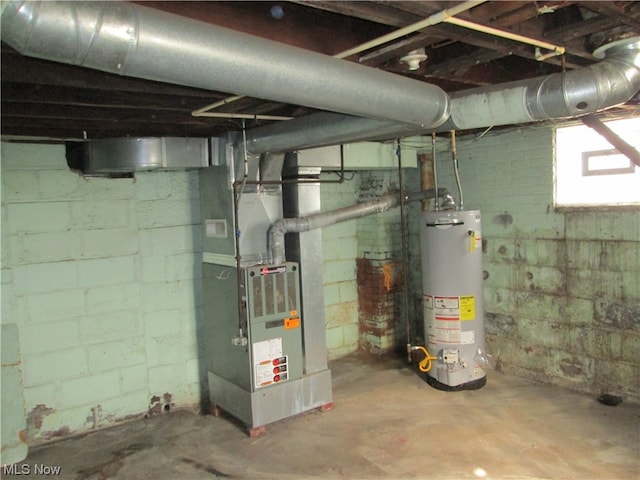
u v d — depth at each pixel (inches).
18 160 122.8
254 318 125.9
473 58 76.5
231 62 52.7
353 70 64.3
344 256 191.0
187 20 50.1
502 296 161.5
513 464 108.6
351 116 90.4
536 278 151.9
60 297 129.8
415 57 72.8
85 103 86.1
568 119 133.6
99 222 134.8
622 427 121.7
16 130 112.8
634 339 132.2
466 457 112.4
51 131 116.4
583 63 83.8
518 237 155.3
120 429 136.3
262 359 127.7
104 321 136.6
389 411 139.2
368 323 191.3
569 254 143.5
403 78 72.5
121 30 45.4
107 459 120.3
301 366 135.5
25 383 125.7
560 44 70.8
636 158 102.5
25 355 125.4
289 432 130.1
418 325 190.1
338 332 190.2
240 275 125.4
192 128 124.1
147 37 47.0
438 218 148.3
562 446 114.7
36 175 125.3
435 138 163.9
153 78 51.4
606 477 102.0
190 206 149.6
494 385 153.1
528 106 78.0
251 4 62.9
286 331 131.6
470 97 84.3
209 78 52.6
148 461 118.9
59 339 130.1
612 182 134.9
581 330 142.8
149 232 142.9
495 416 131.8
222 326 136.1
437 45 79.3
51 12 42.0
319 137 99.0
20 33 42.1
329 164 143.1
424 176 175.6
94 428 136.1
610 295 135.9
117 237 137.6
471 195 166.2
